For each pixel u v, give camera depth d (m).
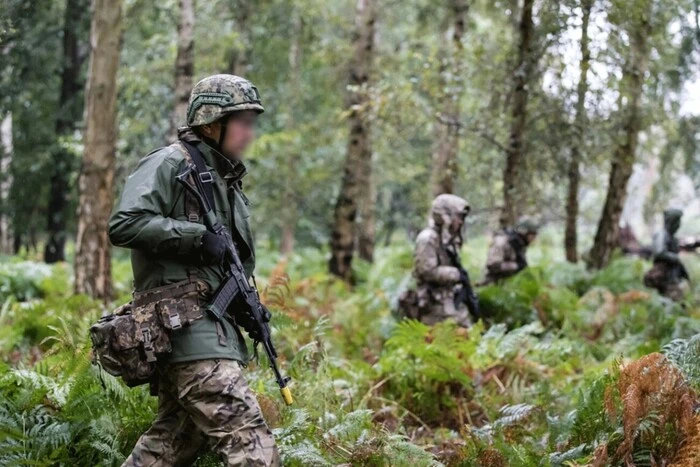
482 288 9.96
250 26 17.94
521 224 10.63
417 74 12.18
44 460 4.20
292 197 21.55
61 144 15.88
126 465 4.03
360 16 14.59
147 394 4.86
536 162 11.26
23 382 4.91
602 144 11.12
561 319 9.92
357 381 6.94
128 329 3.71
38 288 12.80
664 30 10.80
